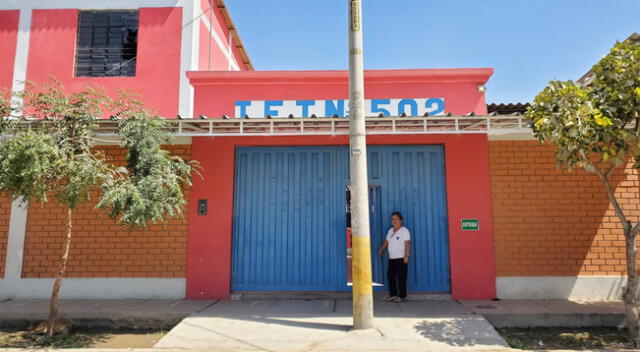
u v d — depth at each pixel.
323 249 7.80
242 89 8.55
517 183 7.67
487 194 7.64
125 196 5.27
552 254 7.53
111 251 7.80
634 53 5.32
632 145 5.43
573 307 6.76
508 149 7.75
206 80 8.53
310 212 7.88
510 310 6.58
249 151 8.06
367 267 5.75
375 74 8.36
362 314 5.70
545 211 7.61
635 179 7.61
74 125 5.68
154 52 10.03
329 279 7.73
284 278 7.77
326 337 5.51
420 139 7.83
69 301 7.45
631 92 5.23
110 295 7.71
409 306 6.94
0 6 10.16
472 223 7.59
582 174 7.66
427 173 7.86
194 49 10.10
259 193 7.96
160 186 5.52
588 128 5.08
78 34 10.23
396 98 8.40
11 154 4.82
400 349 5.15
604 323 6.34
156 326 6.54
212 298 7.62
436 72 8.31
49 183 5.41
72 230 7.86
